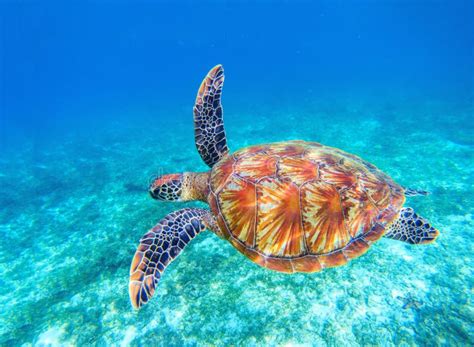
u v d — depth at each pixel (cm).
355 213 65
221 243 123
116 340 93
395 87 617
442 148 205
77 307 105
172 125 437
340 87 682
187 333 92
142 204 164
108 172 232
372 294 97
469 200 135
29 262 134
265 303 97
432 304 92
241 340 88
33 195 205
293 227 64
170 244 68
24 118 768
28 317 105
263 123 364
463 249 110
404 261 108
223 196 71
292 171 69
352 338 86
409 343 83
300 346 85
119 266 120
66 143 391
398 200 71
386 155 202
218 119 98
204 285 106
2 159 345
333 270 107
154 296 104
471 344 81
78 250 135
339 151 85
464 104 377
